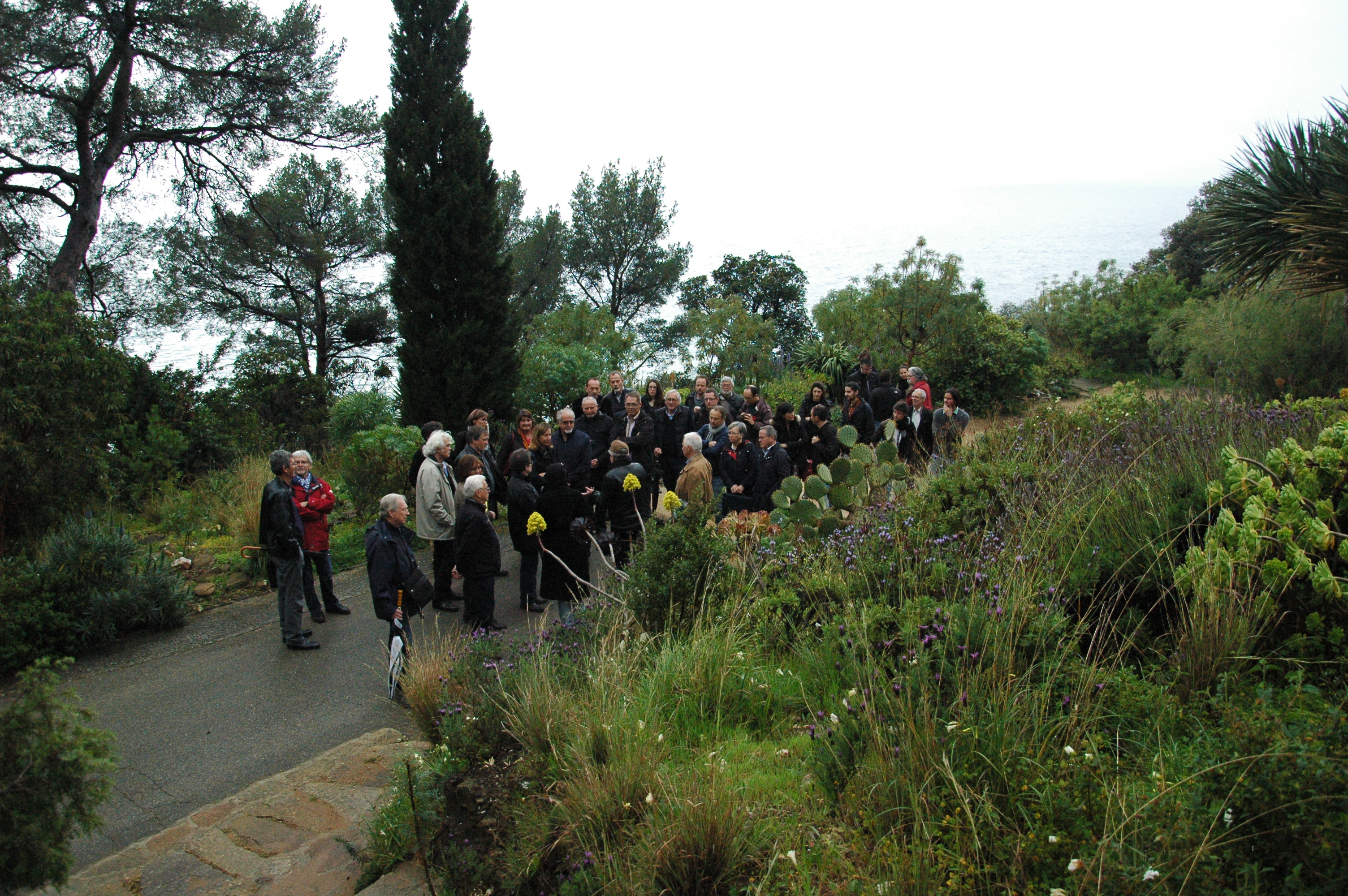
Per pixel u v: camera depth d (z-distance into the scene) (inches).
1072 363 984.3
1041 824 104.1
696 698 170.4
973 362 790.5
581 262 1059.9
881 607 171.8
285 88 634.2
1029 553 181.9
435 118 485.1
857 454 285.3
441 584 303.3
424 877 148.2
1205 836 90.0
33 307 353.7
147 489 458.9
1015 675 136.9
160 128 635.5
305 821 174.7
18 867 122.1
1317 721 98.7
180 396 553.0
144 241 721.0
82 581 289.4
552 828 140.4
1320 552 142.4
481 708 176.7
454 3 486.9
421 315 498.6
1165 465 206.8
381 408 534.0
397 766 178.4
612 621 209.2
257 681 251.3
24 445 331.0
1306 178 393.1
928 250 794.2
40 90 549.0
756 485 335.6
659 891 118.2
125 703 240.2
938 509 232.8
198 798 192.1
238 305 795.4
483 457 350.0
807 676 173.6
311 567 294.8
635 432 359.3
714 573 212.8
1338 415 219.8
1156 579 166.7
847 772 130.3
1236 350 438.3
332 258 783.1
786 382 729.0
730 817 123.1
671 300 1258.0
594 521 268.8
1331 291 385.7
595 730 156.3
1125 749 124.3
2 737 121.9
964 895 99.4
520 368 550.6
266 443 572.7
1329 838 83.5
